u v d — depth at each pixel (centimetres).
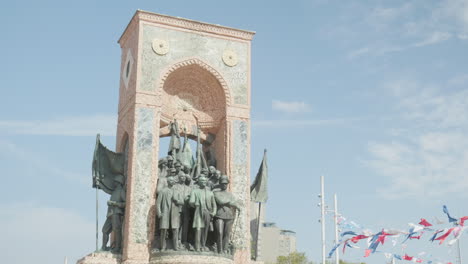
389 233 3023
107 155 4116
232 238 4034
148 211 3900
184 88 4422
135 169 3950
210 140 4444
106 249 3991
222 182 3956
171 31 4272
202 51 4316
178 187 3909
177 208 3812
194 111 4425
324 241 5659
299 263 9331
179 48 4262
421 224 2930
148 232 3869
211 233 3956
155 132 4059
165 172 4038
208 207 3822
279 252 10488
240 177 4181
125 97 4316
